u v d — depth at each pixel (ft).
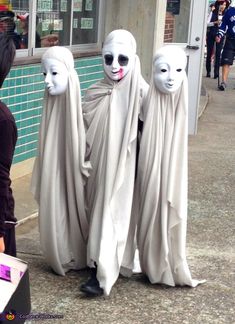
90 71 24.22
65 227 13.65
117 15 25.80
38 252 15.29
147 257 13.46
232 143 28.71
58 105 13.08
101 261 12.52
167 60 12.54
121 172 12.76
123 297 13.16
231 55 43.96
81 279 13.84
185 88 12.85
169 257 13.51
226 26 43.57
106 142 12.91
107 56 12.88
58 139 13.19
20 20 19.81
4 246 9.86
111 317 12.35
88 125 13.37
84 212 13.50
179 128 12.93
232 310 12.93
